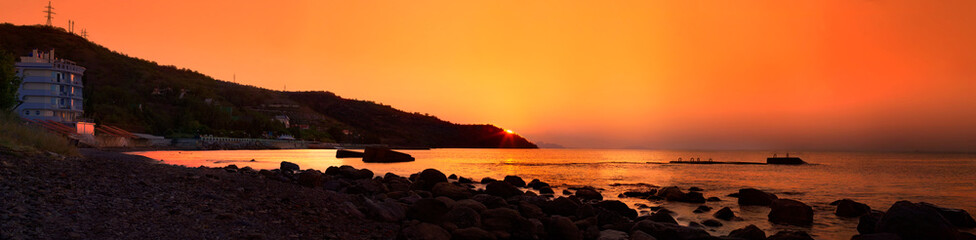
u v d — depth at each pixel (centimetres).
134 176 1182
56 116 7856
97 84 15362
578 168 6875
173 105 14675
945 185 4103
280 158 7094
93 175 1109
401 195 1858
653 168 7450
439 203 1255
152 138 9700
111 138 8306
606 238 1237
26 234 644
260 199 1145
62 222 718
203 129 12512
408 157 7006
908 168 8156
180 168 1593
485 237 1084
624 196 2734
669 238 1266
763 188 3666
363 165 5856
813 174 5956
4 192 813
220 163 4803
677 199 2459
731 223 1784
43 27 18300
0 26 17450
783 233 1295
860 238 1184
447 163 7550
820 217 1939
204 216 900
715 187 3716
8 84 4456
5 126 1722
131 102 12675
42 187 896
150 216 838
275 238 854
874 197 3011
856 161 12938
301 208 1125
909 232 1241
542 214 1545
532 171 5788
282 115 18975
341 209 1209
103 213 802
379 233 1060
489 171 5597
